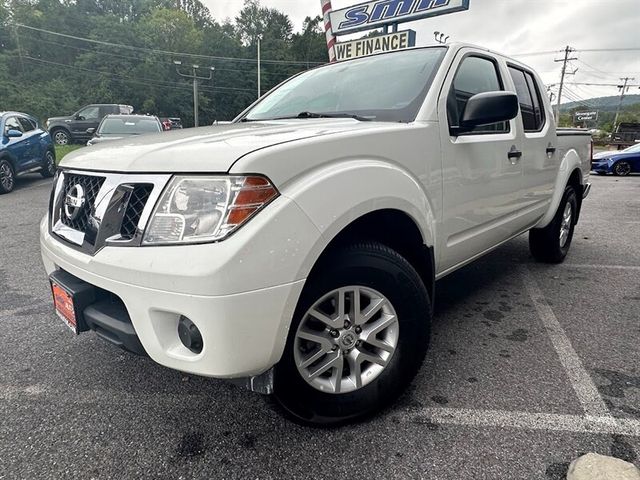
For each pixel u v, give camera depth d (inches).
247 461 67.2
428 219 82.4
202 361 57.0
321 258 67.8
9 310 126.6
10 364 96.7
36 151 402.3
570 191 163.9
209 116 2380.7
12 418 78.1
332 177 63.4
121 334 63.1
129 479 64.1
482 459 67.1
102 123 400.2
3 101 1456.7
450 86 94.0
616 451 68.5
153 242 58.0
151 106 1978.3
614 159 625.0
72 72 1870.1
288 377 68.1
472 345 104.0
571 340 106.0
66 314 73.7
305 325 68.8
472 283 149.4
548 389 85.4
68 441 72.2
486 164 100.8
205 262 54.0
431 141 83.7
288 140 63.8
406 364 78.0
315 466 66.0
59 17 2003.0
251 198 56.2
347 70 113.7
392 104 91.4
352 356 73.5
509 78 119.0
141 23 2317.9
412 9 328.8
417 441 71.2
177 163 59.7
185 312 55.6
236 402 82.4
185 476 64.5
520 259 178.1
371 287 72.1
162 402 82.5
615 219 271.1
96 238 64.2
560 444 70.1
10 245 199.8
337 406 73.2
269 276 56.4
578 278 153.3
